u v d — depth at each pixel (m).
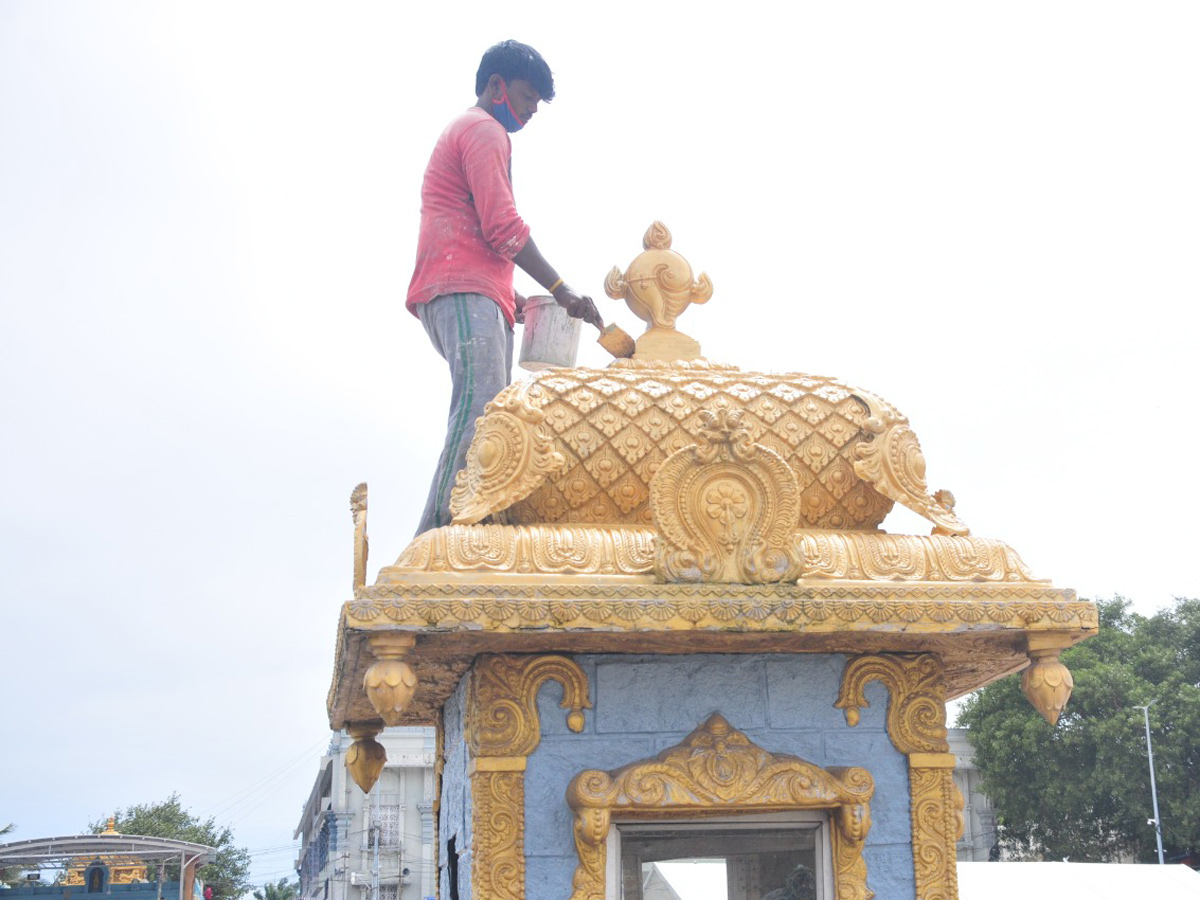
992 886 17.70
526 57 6.31
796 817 4.33
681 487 4.09
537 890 4.11
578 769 4.23
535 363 6.11
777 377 5.09
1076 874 17.92
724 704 4.37
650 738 4.29
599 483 4.62
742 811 4.23
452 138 6.08
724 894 4.22
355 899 41.59
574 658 4.33
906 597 4.11
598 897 4.07
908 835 4.35
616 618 3.90
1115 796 32.19
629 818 4.22
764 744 4.35
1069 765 33.47
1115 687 33.66
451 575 4.04
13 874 31.94
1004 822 35.25
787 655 4.46
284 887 64.56
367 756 5.96
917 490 4.75
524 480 4.48
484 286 5.95
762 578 4.05
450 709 5.30
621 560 4.23
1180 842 32.34
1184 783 32.47
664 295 5.43
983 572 4.46
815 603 4.01
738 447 4.08
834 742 4.40
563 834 4.17
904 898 4.29
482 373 5.77
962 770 38.03
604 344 5.59
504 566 4.15
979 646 4.46
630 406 4.75
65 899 28.30
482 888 4.07
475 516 4.37
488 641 4.09
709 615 3.94
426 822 42.41
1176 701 33.03
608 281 5.55
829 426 4.86
